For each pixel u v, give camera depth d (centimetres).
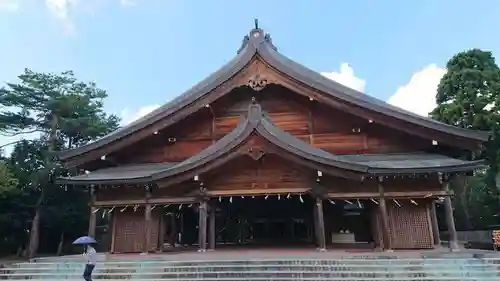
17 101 3559
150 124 1855
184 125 1980
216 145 1667
